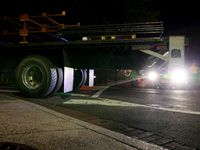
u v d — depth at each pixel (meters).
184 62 6.75
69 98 7.54
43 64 7.06
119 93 9.57
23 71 7.25
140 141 3.09
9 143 2.68
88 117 4.66
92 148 2.70
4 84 14.55
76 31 7.75
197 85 13.29
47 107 5.70
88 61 8.20
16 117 4.11
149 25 7.17
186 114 5.11
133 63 8.33
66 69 8.00
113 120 4.44
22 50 8.16
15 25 11.07
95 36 7.64
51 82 7.07
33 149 2.54
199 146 3.02
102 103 6.54
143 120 4.46
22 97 7.42
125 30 7.34
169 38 6.77
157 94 9.33
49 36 10.66
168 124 4.16
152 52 7.03
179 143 3.12
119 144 2.90
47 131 3.30
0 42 9.99
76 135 3.18
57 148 2.64
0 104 5.46
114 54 8.03
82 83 10.65
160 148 2.86
